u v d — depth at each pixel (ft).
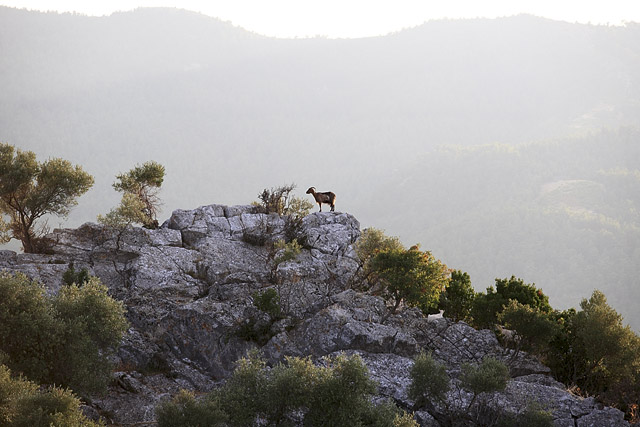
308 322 286.25
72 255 369.09
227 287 325.62
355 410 208.23
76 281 333.01
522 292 361.71
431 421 235.81
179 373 277.85
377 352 276.41
